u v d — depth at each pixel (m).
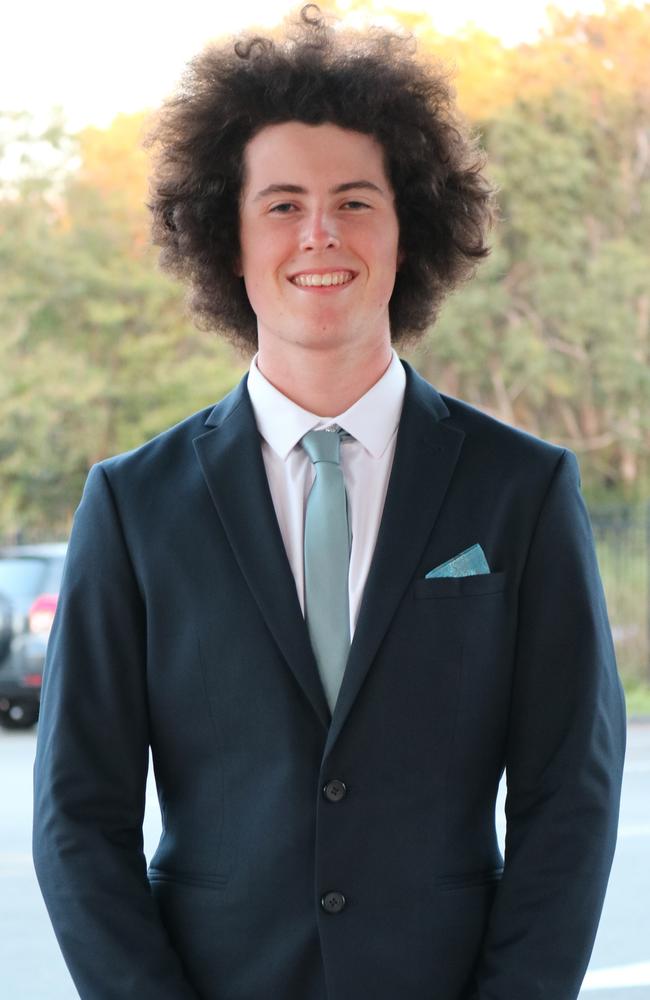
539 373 21.89
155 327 21.20
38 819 2.23
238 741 2.16
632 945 5.38
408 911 2.10
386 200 2.30
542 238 22.08
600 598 2.26
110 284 20.84
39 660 11.12
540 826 2.16
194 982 2.17
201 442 2.31
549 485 2.24
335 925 2.09
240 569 2.19
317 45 2.32
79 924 2.14
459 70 2.51
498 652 2.18
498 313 22.20
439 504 2.22
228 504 2.23
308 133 2.27
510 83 22.08
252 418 2.32
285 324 2.26
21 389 20.67
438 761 2.13
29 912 6.02
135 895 2.17
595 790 2.16
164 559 2.22
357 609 2.18
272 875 2.12
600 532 15.93
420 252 2.49
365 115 2.28
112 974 2.12
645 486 23.72
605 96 22.47
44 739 2.25
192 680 2.18
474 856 2.16
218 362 21.17
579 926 2.12
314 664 2.14
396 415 2.31
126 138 21.45
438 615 2.16
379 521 2.24
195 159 2.39
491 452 2.27
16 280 20.73
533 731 2.20
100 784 2.22
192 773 2.20
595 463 23.62
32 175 21.12
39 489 21.67
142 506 2.27
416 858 2.11
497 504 2.22
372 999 2.09
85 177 21.36
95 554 2.26
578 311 22.09
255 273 2.30
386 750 2.12
